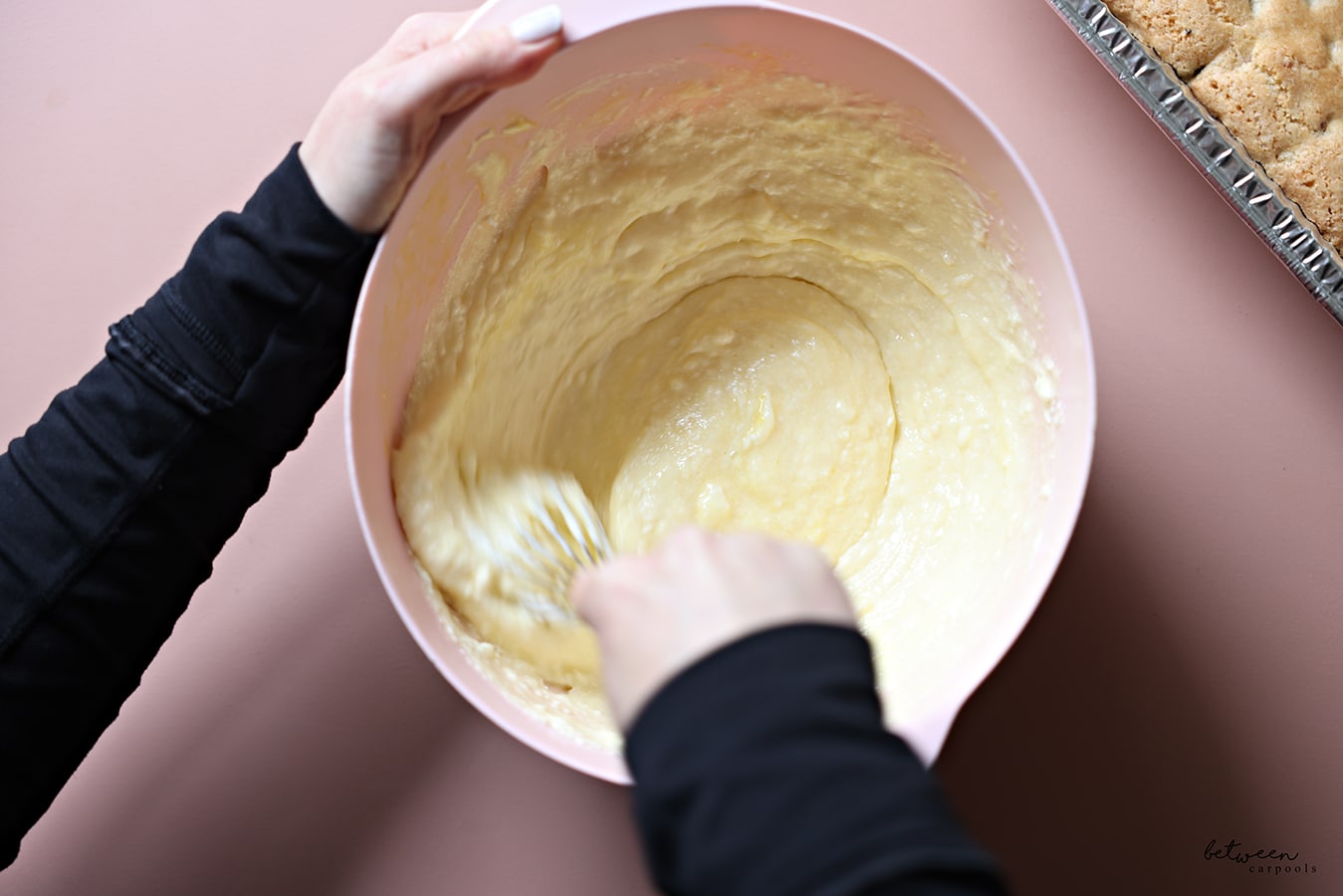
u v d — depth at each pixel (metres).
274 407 0.67
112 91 0.91
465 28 0.64
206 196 0.90
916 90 0.65
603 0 0.61
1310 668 0.85
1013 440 0.75
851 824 0.38
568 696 0.73
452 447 0.73
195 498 0.68
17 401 0.90
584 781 0.86
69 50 0.92
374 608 0.86
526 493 0.79
